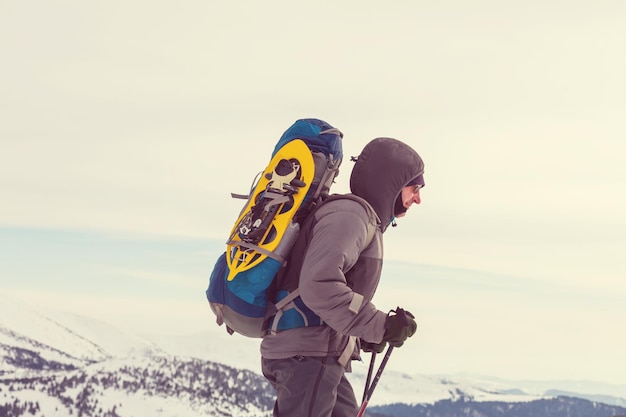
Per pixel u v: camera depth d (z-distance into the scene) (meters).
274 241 3.10
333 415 3.27
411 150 3.28
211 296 3.21
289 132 3.30
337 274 2.98
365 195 3.25
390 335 3.00
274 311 3.13
